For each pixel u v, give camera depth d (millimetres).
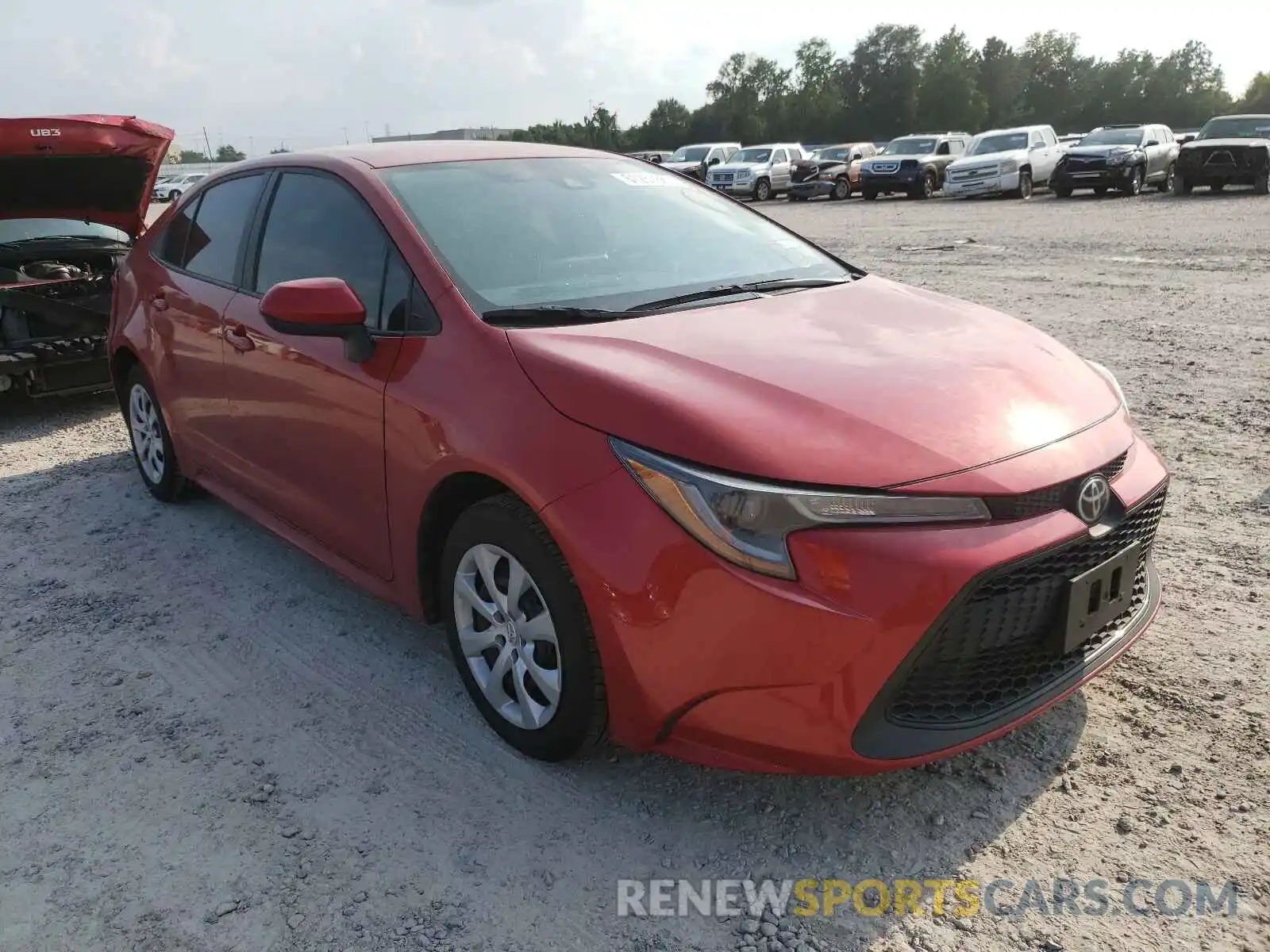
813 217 21578
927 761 2227
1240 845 2328
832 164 28281
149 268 4539
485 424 2561
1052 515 2268
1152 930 2105
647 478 2248
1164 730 2762
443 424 2670
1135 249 12531
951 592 2111
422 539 2881
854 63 95750
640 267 3268
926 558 2107
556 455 2396
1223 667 3049
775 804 2559
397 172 3348
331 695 3121
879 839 2416
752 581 2121
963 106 93500
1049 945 2084
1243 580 3600
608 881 2312
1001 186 23516
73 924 2215
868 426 2270
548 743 2621
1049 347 2930
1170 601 3477
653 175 3955
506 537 2551
